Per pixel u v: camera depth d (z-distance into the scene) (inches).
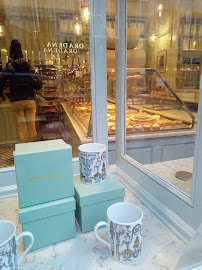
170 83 46.9
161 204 24.6
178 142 26.8
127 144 35.0
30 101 79.6
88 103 40.1
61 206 20.2
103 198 22.1
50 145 20.8
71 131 58.2
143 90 50.5
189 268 12.0
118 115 34.8
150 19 50.8
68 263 18.2
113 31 36.7
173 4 48.6
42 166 19.2
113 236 17.8
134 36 47.8
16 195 30.4
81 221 21.9
